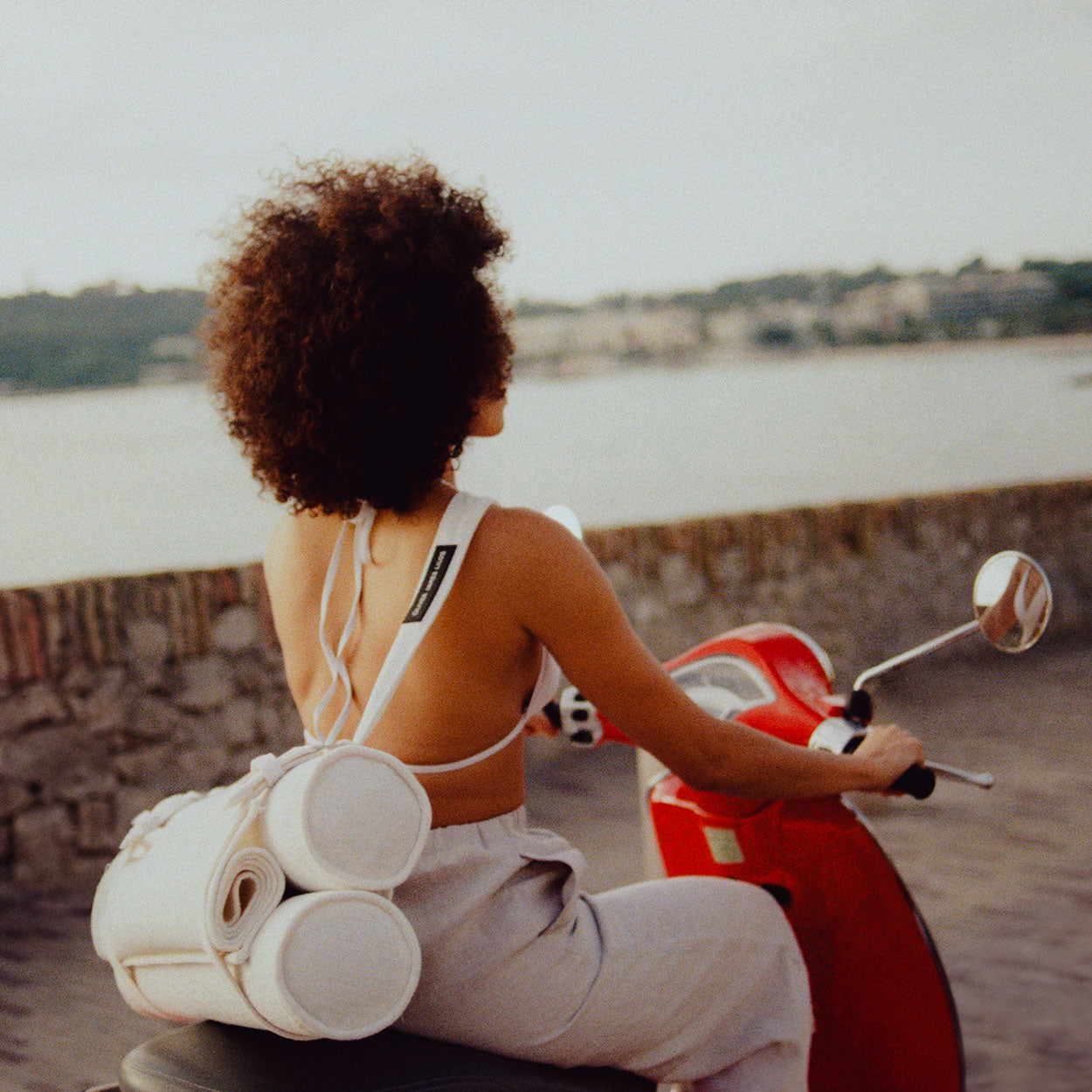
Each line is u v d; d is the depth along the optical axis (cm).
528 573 128
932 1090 168
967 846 422
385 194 132
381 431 128
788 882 170
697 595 628
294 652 142
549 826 467
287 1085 117
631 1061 136
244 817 112
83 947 371
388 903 110
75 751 435
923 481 2428
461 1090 119
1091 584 786
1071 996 304
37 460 2130
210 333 142
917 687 659
